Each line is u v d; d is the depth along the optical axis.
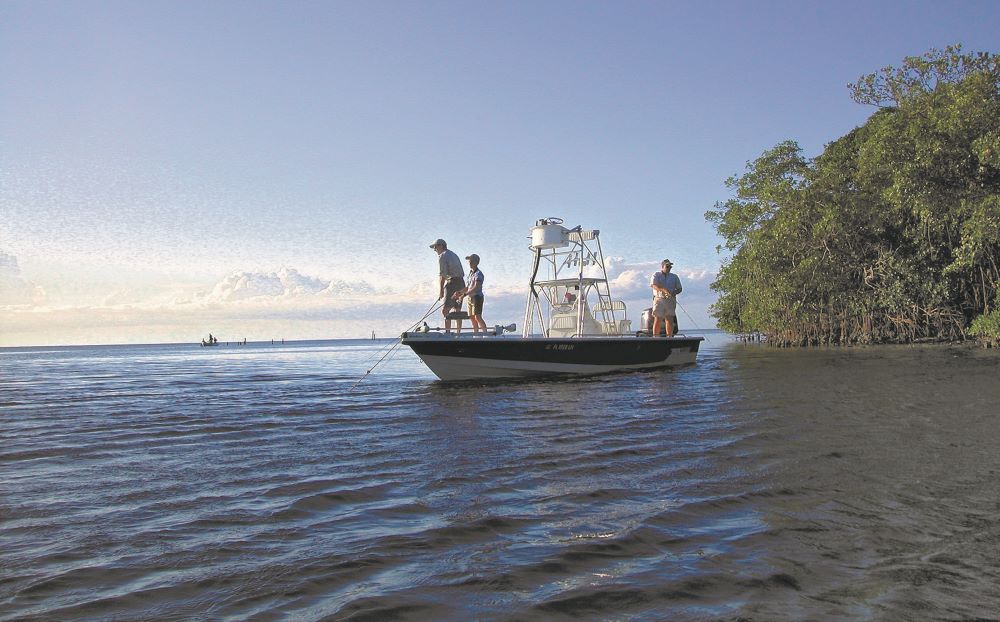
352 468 4.97
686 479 4.33
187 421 8.09
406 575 2.72
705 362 18.52
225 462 5.36
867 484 4.01
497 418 7.63
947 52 24.17
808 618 2.24
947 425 6.08
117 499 4.14
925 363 14.85
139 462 5.45
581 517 3.52
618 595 2.46
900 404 7.71
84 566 2.89
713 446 5.45
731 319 43.78
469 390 11.39
